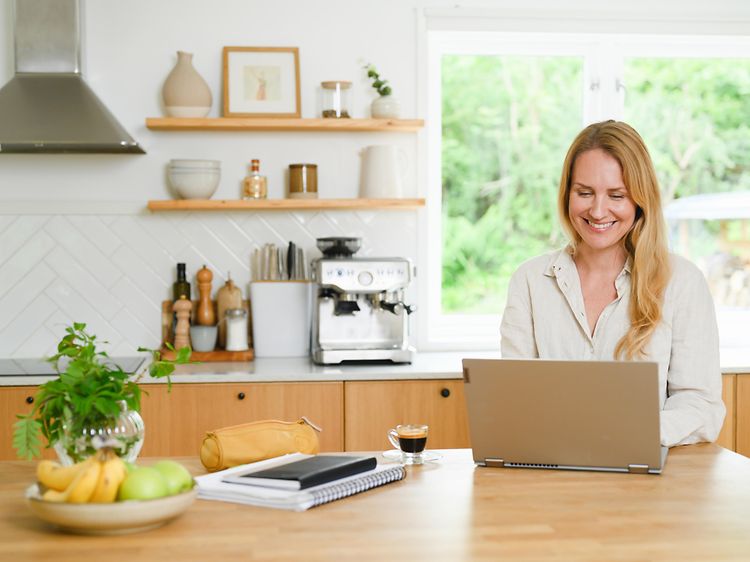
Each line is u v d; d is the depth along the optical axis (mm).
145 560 1495
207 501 1848
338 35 4203
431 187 4387
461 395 3643
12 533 1648
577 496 1865
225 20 4156
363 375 3594
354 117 4227
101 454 1624
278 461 2043
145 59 4141
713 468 2090
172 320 4156
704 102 4520
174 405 3551
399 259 3867
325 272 3812
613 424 2006
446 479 2016
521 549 1545
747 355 4105
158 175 4160
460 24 4250
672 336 2461
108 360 3934
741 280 4562
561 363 1999
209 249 4184
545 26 4293
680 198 4547
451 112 4434
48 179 4121
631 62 4473
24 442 1824
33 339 4117
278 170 4203
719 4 4363
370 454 2256
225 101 4082
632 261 2531
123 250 4148
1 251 4102
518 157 4477
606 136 2459
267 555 1517
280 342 4059
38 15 3912
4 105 3803
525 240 4504
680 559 1496
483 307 4496
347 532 1641
